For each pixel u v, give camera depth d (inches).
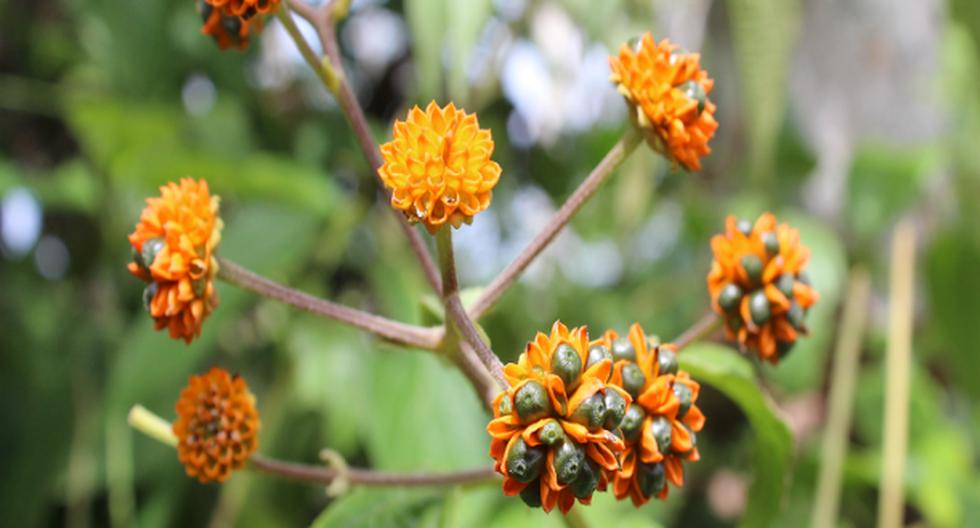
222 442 7.7
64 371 12.6
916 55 12.6
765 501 8.7
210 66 13.1
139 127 11.3
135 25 12.9
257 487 11.3
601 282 14.6
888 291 12.5
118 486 11.3
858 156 11.9
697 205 13.0
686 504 13.4
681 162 7.6
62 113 13.8
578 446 6.4
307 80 13.4
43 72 14.4
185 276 7.3
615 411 6.5
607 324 13.4
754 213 11.9
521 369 6.5
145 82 12.9
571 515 7.9
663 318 13.3
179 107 13.1
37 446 12.2
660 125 7.5
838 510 12.0
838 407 11.2
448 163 6.8
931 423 11.9
